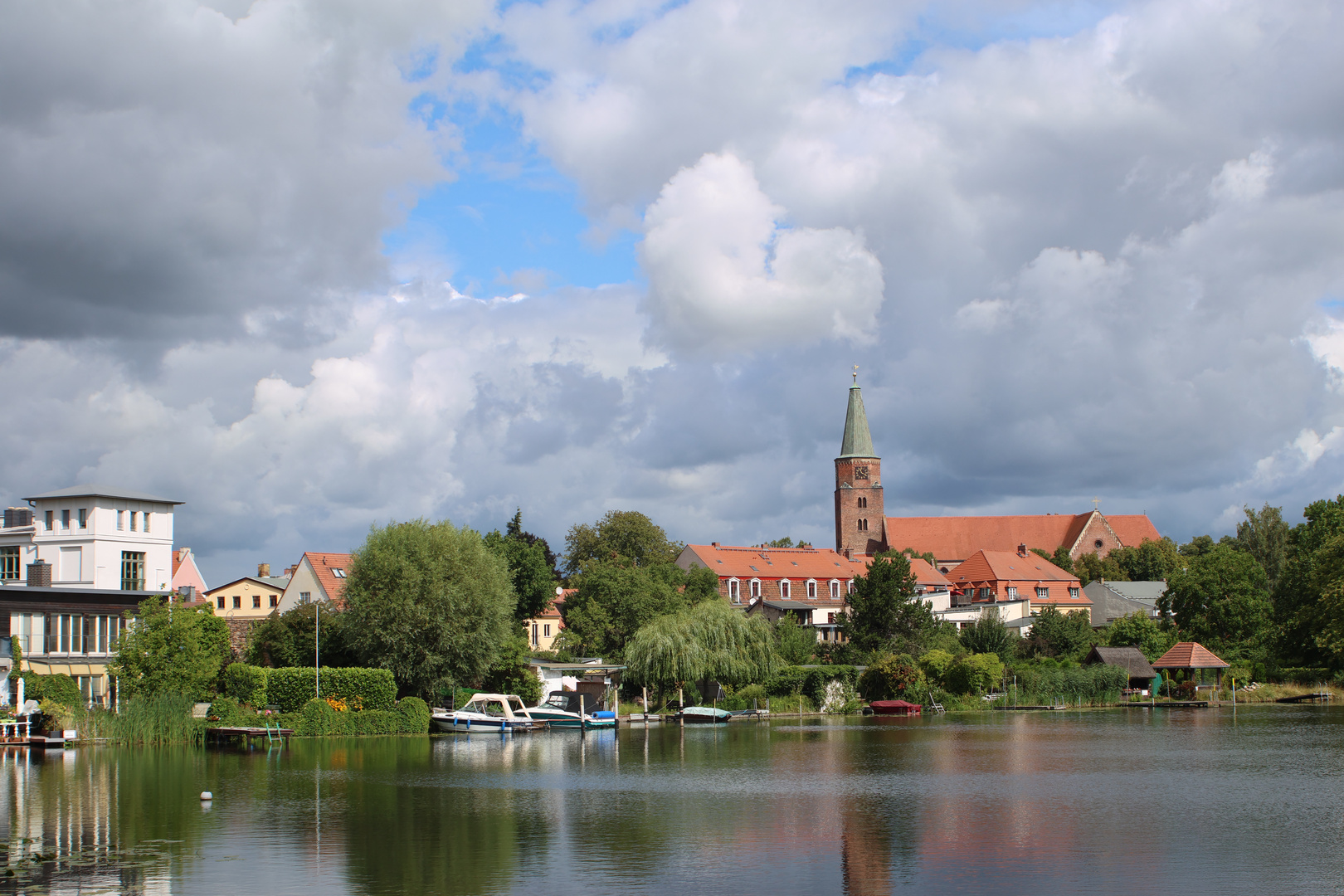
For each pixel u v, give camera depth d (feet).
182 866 100.73
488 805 138.41
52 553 314.14
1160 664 405.39
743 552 555.69
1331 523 455.22
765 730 279.08
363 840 113.60
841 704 350.43
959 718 326.03
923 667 373.20
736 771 178.50
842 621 397.39
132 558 318.45
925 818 127.44
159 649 237.25
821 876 96.94
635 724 304.50
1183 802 139.13
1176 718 315.78
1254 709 361.92
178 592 273.95
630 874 97.96
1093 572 627.46
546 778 167.53
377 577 272.31
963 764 187.52
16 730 219.20
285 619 301.84
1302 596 433.48
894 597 386.93
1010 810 133.59
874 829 120.26
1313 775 168.45
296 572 391.86
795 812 132.26
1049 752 209.77
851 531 643.04
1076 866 100.37
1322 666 419.13
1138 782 161.27
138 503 320.91
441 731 269.44
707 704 332.80
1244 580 456.86
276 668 267.18
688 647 317.01
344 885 93.61
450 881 95.20
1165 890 91.09
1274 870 98.02
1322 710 348.79
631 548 544.62
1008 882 94.38
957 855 105.50
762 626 345.10
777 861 103.19
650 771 178.40
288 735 243.81
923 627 391.45
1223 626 456.86
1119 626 442.50
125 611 259.19
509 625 298.35
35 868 100.07
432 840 113.70
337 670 258.16
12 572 318.65
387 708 263.08
